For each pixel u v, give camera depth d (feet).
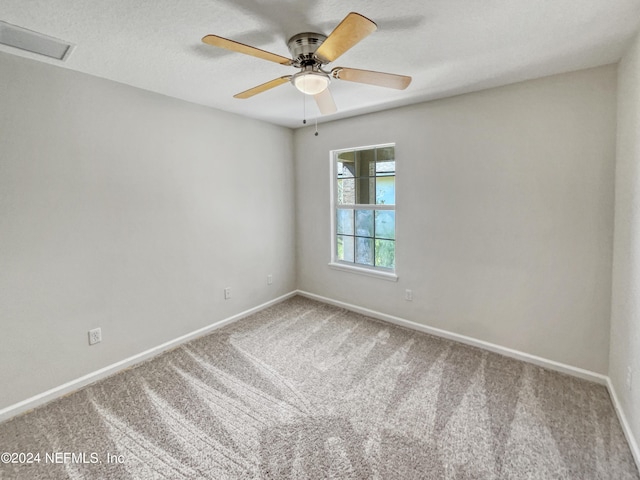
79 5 4.58
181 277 9.48
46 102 6.62
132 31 5.35
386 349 9.13
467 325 9.32
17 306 6.46
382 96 8.95
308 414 6.46
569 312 7.63
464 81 7.82
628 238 5.88
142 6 4.63
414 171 9.91
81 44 5.78
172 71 7.09
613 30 5.43
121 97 7.81
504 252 8.45
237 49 4.72
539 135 7.68
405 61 6.67
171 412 6.53
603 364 7.29
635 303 5.45
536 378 7.59
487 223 8.66
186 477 5.04
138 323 8.51
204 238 10.06
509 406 6.62
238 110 10.34
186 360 8.62
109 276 7.86
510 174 8.17
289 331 10.41
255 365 8.34
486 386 7.31
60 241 6.98
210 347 9.36
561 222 7.57
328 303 12.92
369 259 11.84
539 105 7.61
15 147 6.26
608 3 4.68
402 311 10.73
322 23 5.19
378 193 11.33
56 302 7.00
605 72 6.80
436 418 6.30
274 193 12.55
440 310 9.82
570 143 7.30
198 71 7.08
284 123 12.25
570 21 5.16
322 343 9.55
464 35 5.62
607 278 7.10
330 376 7.80
